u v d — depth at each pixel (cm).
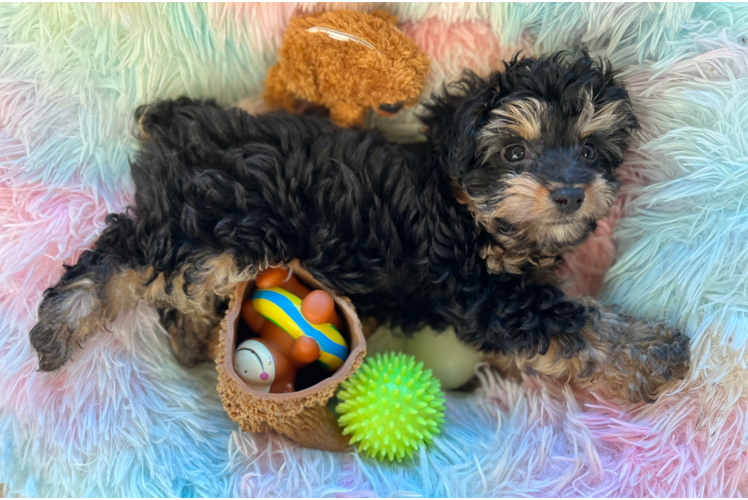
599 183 29
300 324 29
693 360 31
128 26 33
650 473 29
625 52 34
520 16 35
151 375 32
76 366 30
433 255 32
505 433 32
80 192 33
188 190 29
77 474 29
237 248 29
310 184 31
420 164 33
